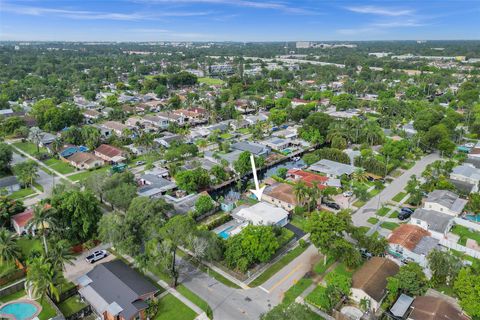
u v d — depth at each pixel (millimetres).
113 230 72562
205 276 71375
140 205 79875
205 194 103438
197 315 60906
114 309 58188
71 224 79250
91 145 147875
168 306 62812
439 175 115250
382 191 113688
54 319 58688
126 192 93625
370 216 97125
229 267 73000
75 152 143000
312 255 78938
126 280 64500
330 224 72938
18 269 70125
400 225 88250
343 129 160625
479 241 84062
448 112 192875
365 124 171000
